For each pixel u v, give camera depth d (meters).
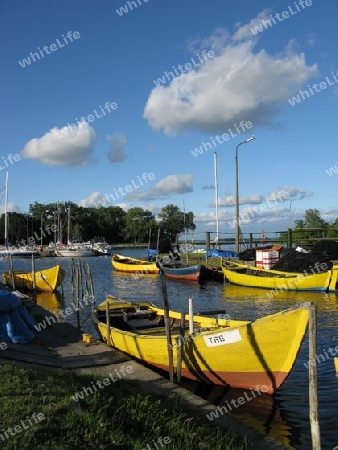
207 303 23.94
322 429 8.38
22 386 7.43
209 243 39.66
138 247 101.50
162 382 9.57
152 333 12.72
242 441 6.92
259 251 32.09
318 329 16.30
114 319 15.33
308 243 39.03
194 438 6.61
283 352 9.21
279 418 8.93
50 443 5.60
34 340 12.96
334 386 10.56
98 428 6.15
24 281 31.00
